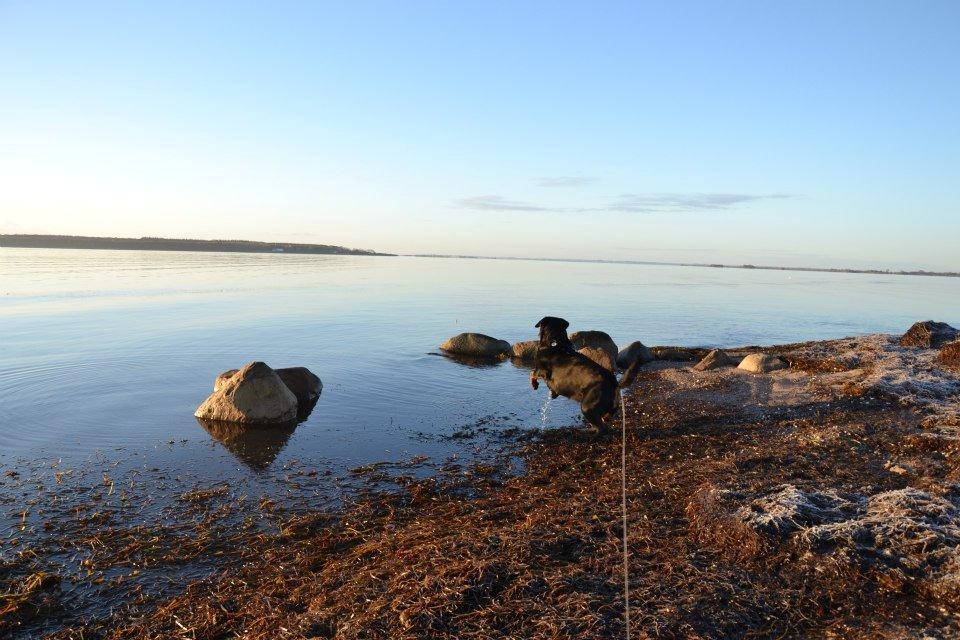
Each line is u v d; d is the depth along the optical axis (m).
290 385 15.14
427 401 15.81
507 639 4.61
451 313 38.84
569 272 157.50
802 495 6.98
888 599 5.15
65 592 6.51
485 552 6.05
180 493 9.38
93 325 28.52
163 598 6.38
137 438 12.16
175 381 17.41
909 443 9.97
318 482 9.93
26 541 7.71
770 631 4.81
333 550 7.44
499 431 13.10
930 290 99.94
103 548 7.53
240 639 5.29
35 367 18.86
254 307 39.12
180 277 69.56
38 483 9.68
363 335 27.69
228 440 12.14
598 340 22.14
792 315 43.12
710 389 15.91
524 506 8.25
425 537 7.23
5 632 5.80
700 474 8.70
